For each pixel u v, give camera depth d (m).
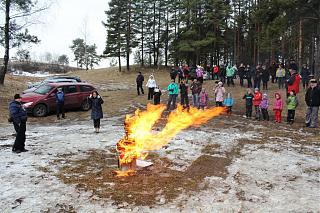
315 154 11.85
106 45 57.97
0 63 59.56
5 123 17.81
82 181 8.92
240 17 55.44
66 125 17.50
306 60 53.97
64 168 9.98
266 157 11.39
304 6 26.78
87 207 7.36
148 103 24.41
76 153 11.66
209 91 28.86
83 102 22.41
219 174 9.62
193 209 7.33
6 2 27.20
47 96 20.53
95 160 10.87
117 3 55.56
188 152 11.86
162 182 8.92
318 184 8.95
